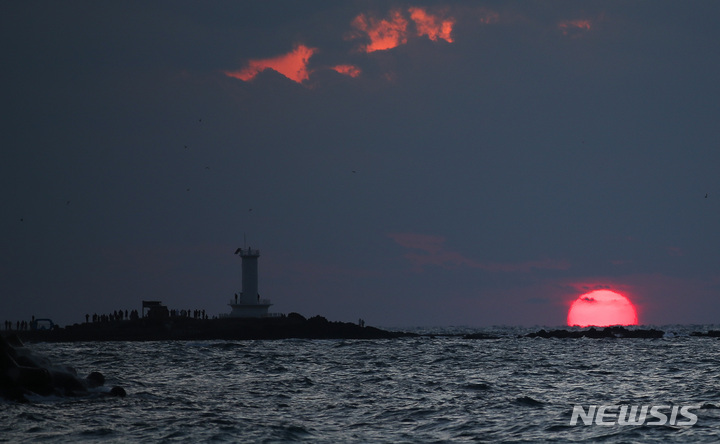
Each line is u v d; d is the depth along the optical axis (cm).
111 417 11025
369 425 10662
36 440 9556
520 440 9600
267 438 9694
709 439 9575
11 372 12556
